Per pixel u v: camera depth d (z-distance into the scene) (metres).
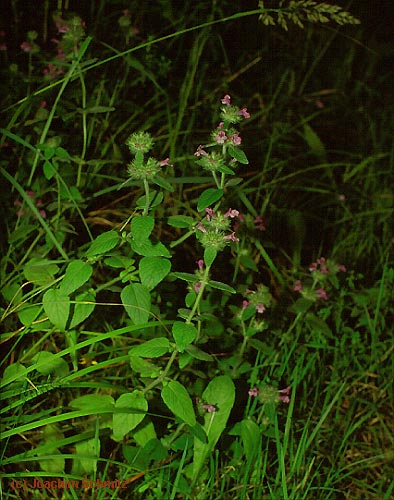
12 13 1.16
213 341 0.83
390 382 0.91
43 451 0.65
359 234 1.15
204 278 0.64
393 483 0.75
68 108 0.92
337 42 1.54
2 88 0.96
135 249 0.63
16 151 0.92
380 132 1.41
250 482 0.75
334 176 1.32
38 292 0.69
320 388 0.89
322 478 0.79
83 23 0.86
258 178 1.19
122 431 0.65
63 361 0.71
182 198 1.05
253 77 1.40
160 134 1.15
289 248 1.11
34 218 0.85
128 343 0.83
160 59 1.19
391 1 1.56
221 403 0.70
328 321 0.99
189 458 0.74
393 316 1.02
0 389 0.70
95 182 0.98
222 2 1.23
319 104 1.36
